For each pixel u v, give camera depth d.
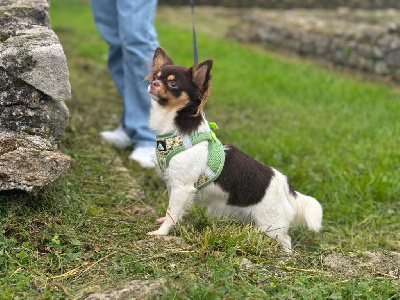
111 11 1.13
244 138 1.33
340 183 1.07
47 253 0.69
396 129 1.40
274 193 0.78
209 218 0.80
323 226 0.94
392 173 1.11
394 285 0.66
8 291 0.60
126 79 1.08
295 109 1.61
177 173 0.73
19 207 0.75
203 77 0.71
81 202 0.84
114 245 0.71
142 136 1.11
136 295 0.59
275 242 0.77
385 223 0.95
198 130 0.73
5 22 0.82
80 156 1.04
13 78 0.75
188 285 0.61
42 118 0.78
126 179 0.98
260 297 0.60
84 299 0.59
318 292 0.62
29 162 0.72
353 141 1.33
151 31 1.06
